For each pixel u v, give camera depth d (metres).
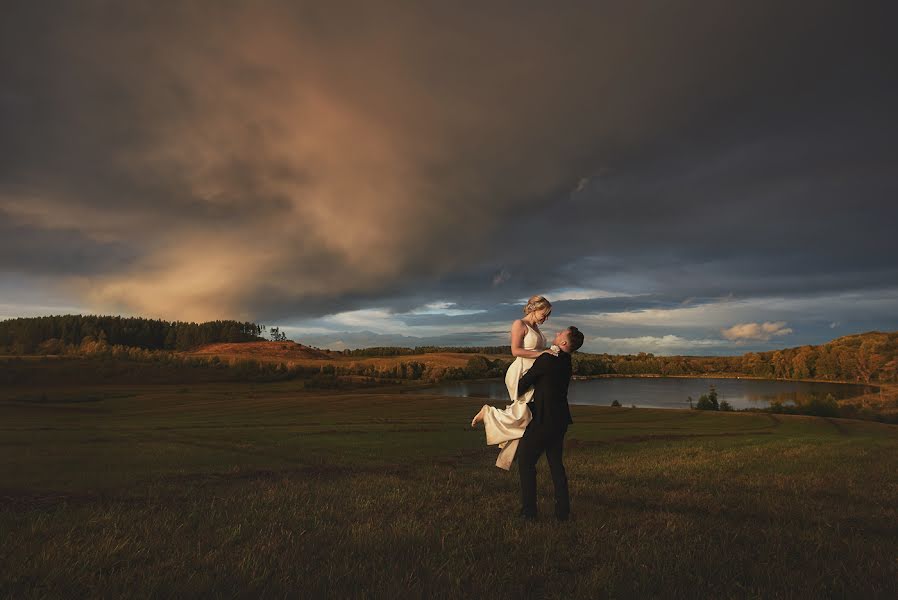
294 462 16.06
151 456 18.56
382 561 3.86
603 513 6.04
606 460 15.44
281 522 5.41
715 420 53.03
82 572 3.60
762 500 7.39
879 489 8.87
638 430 37.56
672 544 4.50
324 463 15.38
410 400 89.50
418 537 4.60
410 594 3.11
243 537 4.76
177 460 17.03
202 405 92.25
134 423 52.94
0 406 93.94
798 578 3.63
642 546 4.36
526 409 5.74
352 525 5.08
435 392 157.62
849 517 6.26
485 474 11.39
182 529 5.09
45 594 3.13
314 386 171.88
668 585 3.40
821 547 4.59
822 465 12.91
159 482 10.40
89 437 31.00
